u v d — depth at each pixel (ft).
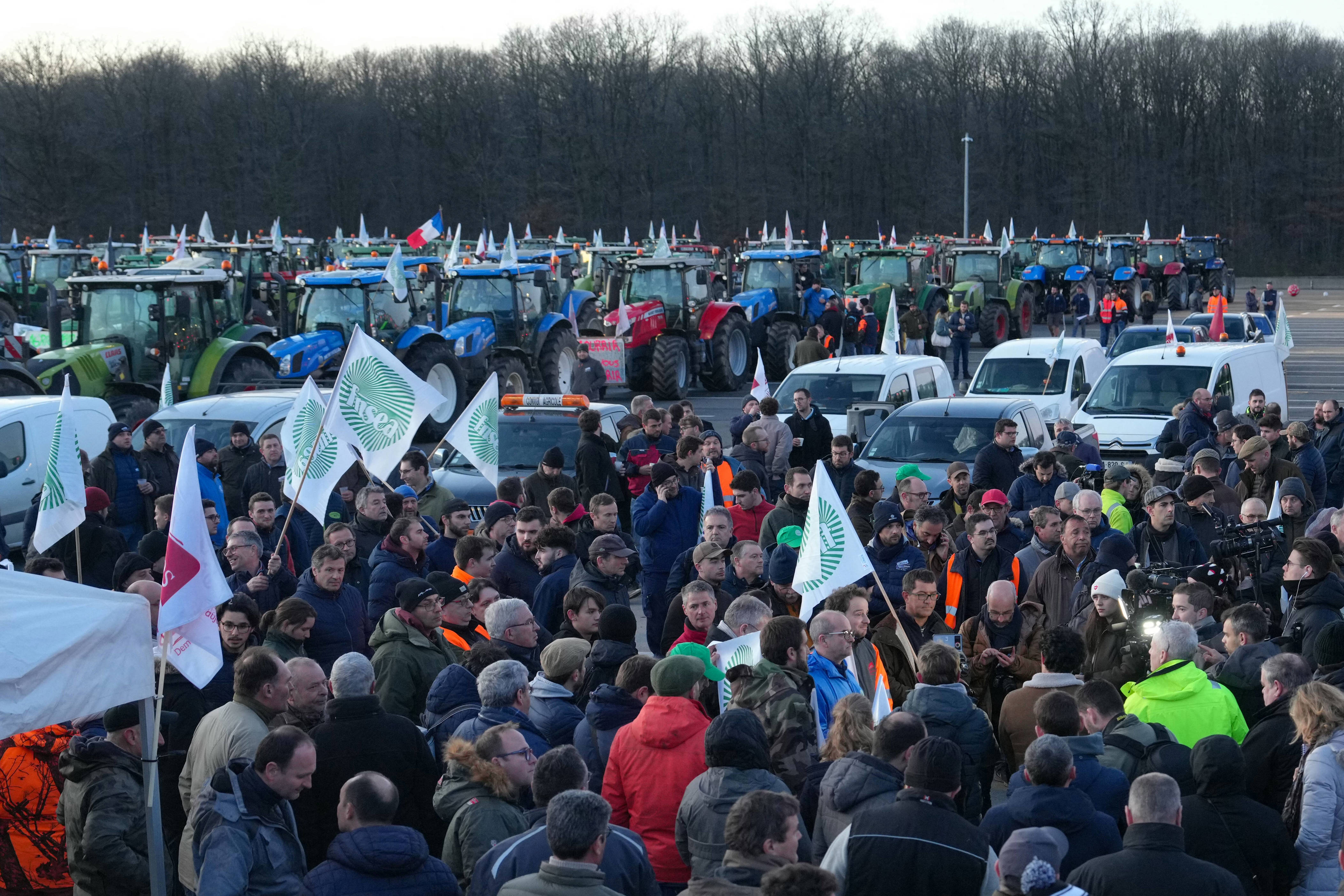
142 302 62.03
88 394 59.52
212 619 17.66
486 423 31.58
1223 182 286.46
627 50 280.51
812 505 22.20
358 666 17.35
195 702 19.19
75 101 249.55
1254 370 58.90
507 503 30.71
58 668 14.87
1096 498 26.45
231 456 41.60
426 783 17.19
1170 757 16.63
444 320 74.28
